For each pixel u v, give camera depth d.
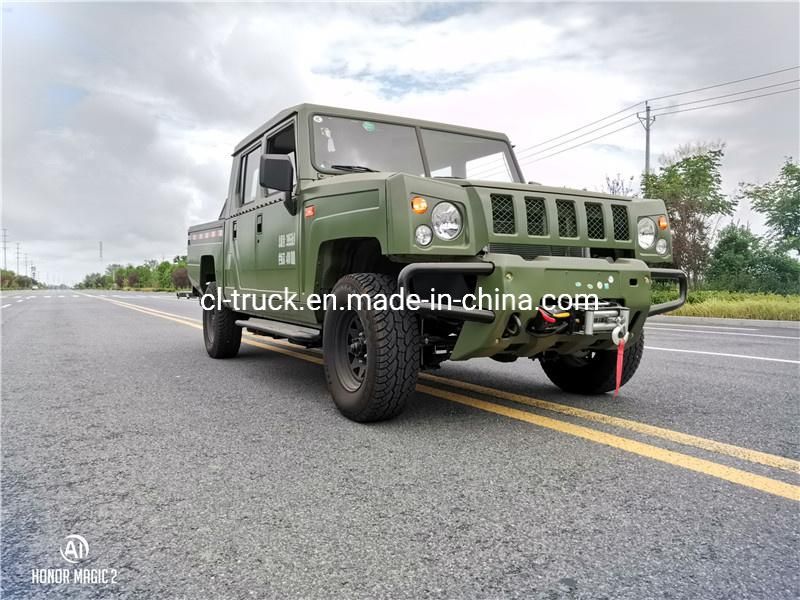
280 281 4.40
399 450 2.77
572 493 2.22
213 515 2.03
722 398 3.94
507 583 1.57
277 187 3.81
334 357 3.56
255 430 3.17
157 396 4.11
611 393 4.09
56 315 14.40
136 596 1.52
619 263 3.35
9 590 1.56
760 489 2.26
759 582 1.57
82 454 2.75
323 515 2.02
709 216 19.62
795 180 18.75
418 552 1.75
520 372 5.09
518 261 2.97
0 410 3.68
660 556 1.72
